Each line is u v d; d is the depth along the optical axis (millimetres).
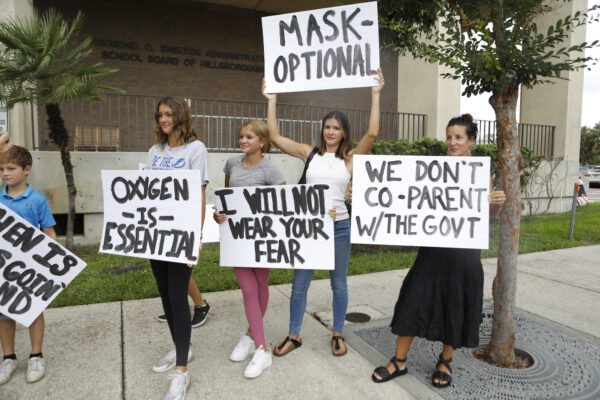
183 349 2396
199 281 4480
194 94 10656
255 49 11305
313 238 2670
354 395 2396
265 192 2713
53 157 6324
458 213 2441
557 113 10922
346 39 2750
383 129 11492
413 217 2510
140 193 2508
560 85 10805
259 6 11055
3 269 2434
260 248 2744
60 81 5352
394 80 12289
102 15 9695
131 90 9984
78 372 2617
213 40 10820
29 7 7266
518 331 3289
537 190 10484
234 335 3189
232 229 2791
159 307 3744
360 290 4340
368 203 2576
